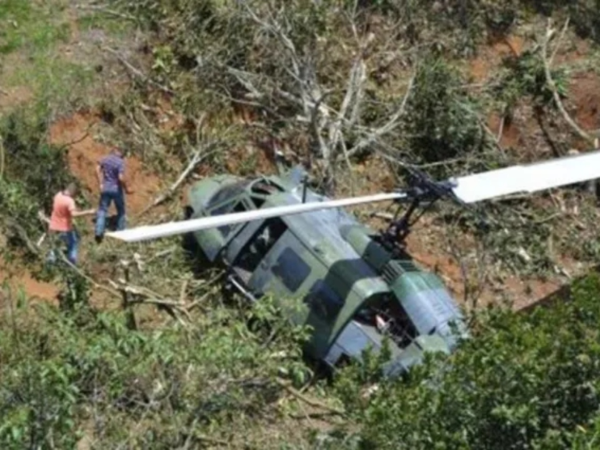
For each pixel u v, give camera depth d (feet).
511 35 104.99
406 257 76.54
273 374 65.98
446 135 94.12
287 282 73.51
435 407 48.24
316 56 93.45
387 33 100.37
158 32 91.09
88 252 77.20
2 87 83.10
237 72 89.45
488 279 90.07
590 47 106.73
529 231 93.35
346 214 78.28
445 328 70.85
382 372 57.98
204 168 87.56
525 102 100.63
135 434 59.57
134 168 84.64
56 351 62.59
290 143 91.09
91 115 84.48
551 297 89.81
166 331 66.08
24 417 50.70
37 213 75.87
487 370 47.11
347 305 71.56
